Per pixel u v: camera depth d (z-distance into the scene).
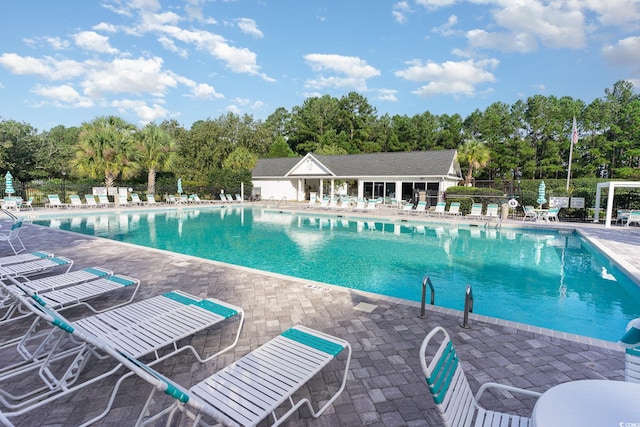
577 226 15.62
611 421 1.73
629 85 50.19
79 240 11.18
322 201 25.58
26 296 4.46
